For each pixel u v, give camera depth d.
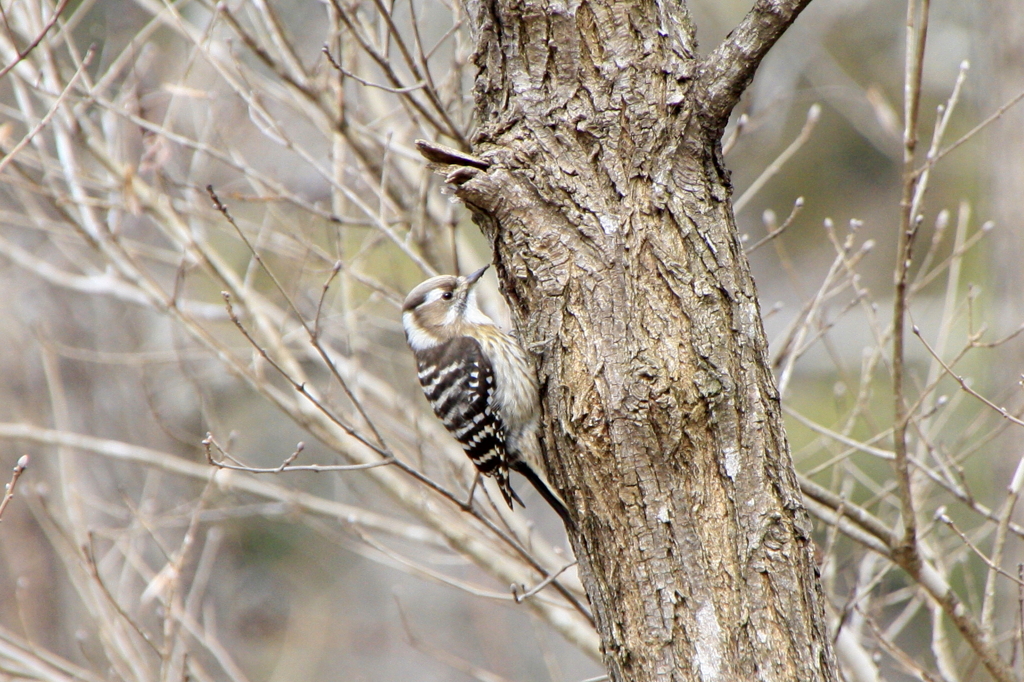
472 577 20.05
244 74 11.33
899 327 8.04
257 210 17.39
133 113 12.77
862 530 8.83
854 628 10.82
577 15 7.26
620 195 7.12
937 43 22.36
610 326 7.03
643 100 7.15
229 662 11.52
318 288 14.24
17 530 18.00
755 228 23.27
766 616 6.61
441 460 11.72
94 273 13.91
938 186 21.75
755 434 6.87
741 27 7.04
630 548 6.88
